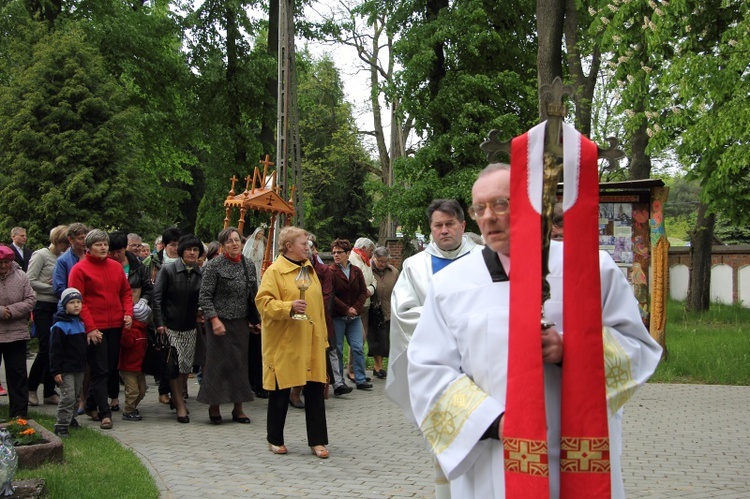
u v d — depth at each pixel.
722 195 12.46
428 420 2.74
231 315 8.61
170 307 8.75
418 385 2.79
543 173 2.60
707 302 22.19
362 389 11.27
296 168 16.95
